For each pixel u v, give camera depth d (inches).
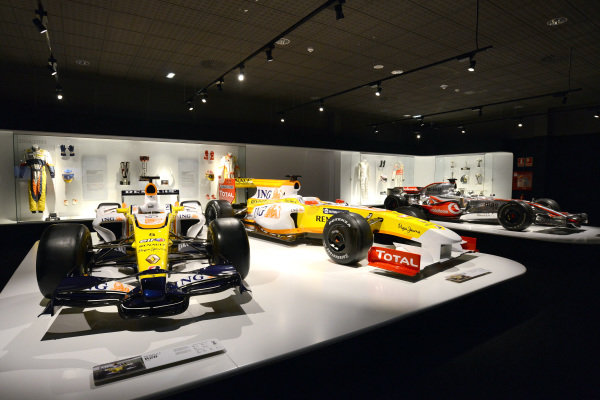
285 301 107.0
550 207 268.5
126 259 129.5
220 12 172.2
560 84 290.2
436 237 143.0
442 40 207.0
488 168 399.9
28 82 263.3
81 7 165.9
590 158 363.9
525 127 406.3
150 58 237.3
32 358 73.8
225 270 96.1
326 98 327.6
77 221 255.3
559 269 196.9
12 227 231.8
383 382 89.7
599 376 93.6
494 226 255.8
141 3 163.0
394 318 94.7
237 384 70.8
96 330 87.0
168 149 302.5
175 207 150.4
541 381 91.2
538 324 126.7
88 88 285.0
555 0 160.7
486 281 128.4
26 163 244.7
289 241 190.9
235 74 273.3
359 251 141.6
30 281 128.1
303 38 205.0
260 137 328.5
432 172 459.5
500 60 235.6
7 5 163.2
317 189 417.1
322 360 83.1
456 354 104.7
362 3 164.6
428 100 350.0
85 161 269.7
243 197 346.6
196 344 77.9
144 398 61.3
